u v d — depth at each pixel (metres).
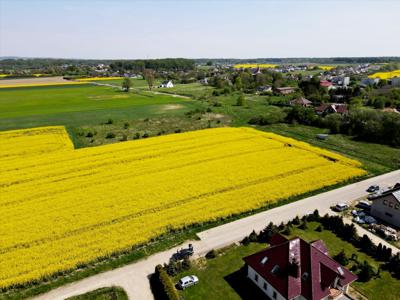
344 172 57.84
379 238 39.97
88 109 120.44
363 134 82.75
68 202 45.62
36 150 68.75
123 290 30.58
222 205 45.28
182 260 34.94
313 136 84.94
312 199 49.06
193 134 83.88
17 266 32.53
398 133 76.81
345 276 30.42
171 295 28.83
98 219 41.31
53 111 115.31
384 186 53.66
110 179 53.81
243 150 70.31
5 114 108.69
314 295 27.78
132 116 108.69
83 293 30.06
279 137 81.31
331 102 135.00
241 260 35.28
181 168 59.12
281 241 33.94
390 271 33.75
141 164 61.03
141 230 38.84
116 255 35.47
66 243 36.25
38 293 30.08
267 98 151.62
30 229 38.91
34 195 47.75
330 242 38.69
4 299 29.25
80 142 77.00
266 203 46.72
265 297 30.36
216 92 164.38
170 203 45.91
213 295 30.41
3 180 52.84
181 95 164.25
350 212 45.69
